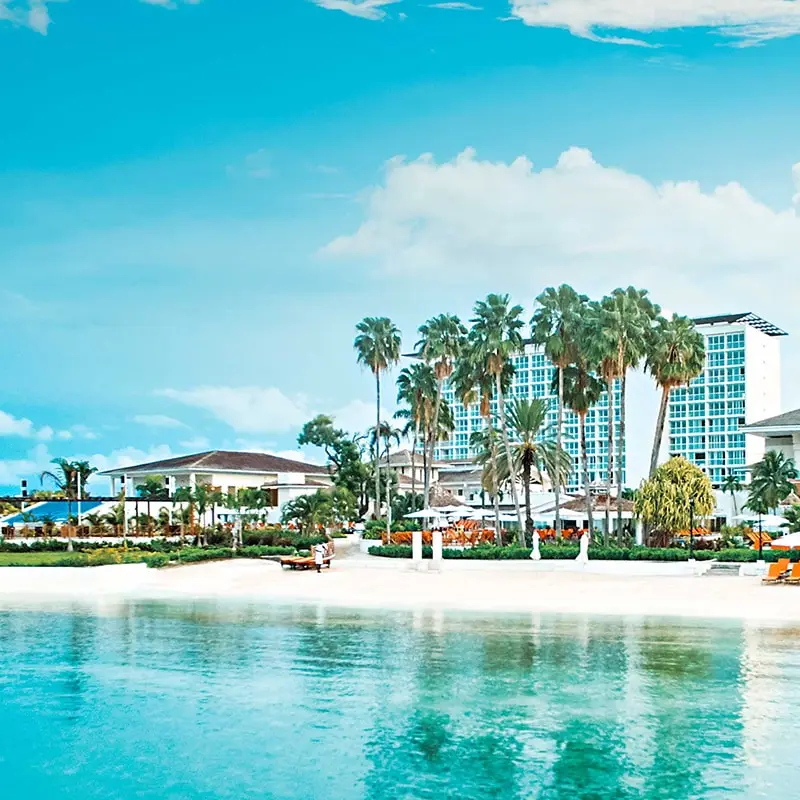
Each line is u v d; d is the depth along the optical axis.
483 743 21.89
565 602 44.50
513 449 76.00
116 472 126.44
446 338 87.31
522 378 196.62
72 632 37.06
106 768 20.67
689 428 181.88
